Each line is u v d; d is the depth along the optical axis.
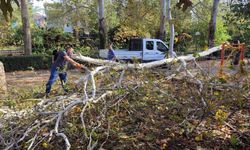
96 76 4.94
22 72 19.02
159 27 24.62
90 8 35.81
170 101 4.75
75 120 4.27
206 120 4.65
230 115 4.97
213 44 20.88
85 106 4.09
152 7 27.16
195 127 4.48
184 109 4.66
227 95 4.88
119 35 26.72
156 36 26.34
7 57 20.03
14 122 4.38
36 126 3.86
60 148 3.98
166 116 4.68
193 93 4.76
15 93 6.36
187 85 4.95
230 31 23.84
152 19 27.44
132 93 4.79
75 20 37.06
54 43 27.11
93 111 4.46
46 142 3.73
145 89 4.79
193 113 4.72
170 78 5.12
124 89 4.71
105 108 4.36
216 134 4.46
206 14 29.00
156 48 18.38
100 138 4.16
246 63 5.16
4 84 8.87
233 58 6.07
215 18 23.02
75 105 4.26
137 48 18.58
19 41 28.59
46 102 4.57
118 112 4.65
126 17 27.34
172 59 5.30
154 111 4.70
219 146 4.17
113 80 4.95
